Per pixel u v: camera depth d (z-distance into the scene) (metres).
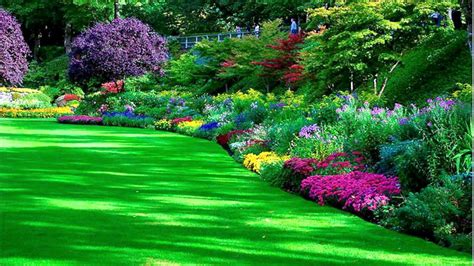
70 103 41.44
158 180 11.74
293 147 13.33
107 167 13.54
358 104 16.80
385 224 7.86
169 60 40.22
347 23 18.61
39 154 15.79
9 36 39.66
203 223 7.93
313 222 8.08
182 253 6.49
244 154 14.82
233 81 34.81
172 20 54.28
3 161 14.16
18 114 36.09
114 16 48.66
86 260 6.21
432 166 8.45
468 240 6.73
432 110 9.95
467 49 19.64
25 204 9.02
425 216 7.31
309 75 23.75
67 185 10.91
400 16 18.92
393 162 9.42
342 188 9.11
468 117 9.16
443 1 18.50
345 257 6.42
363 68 18.97
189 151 17.06
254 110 20.06
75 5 52.59
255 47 31.78
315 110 15.78
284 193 10.38
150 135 22.58
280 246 6.82
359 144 11.05
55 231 7.38
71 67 33.47
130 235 7.23
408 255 6.51
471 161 8.09
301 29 34.97
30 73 51.19
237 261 6.22
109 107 32.06
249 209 8.91
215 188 10.84
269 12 44.12
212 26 52.16
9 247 6.65
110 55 32.34
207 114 25.52
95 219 8.06
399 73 20.94
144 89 36.88
